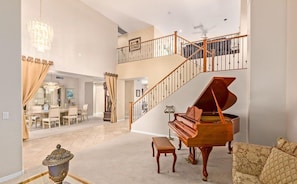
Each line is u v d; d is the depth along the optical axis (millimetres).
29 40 5031
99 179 2662
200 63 6695
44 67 5371
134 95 11094
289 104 2766
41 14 5375
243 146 2201
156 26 8609
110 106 8695
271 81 3049
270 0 3059
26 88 4914
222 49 6504
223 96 3312
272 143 3027
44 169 3074
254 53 3178
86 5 6949
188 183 2539
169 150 2895
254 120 3182
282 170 1673
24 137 4910
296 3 2549
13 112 2793
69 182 1901
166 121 5637
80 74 6816
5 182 2617
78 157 3619
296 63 2531
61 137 5359
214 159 3473
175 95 5508
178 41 8578
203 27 8625
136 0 6383
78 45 6621
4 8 2674
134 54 9211
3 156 2652
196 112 3143
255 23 3168
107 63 8055
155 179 2664
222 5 6469
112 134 5816
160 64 7027
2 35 2650
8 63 2730
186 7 6695
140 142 4801
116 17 7938
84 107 8859
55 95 9320
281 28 2980
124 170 2990
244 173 2043
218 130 2604
